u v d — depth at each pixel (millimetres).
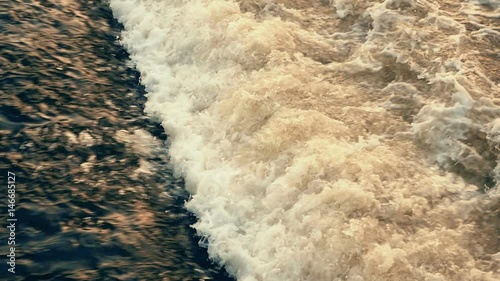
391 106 10055
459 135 9367
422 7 11875
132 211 9094
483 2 12133
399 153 9195
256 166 9320
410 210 8297
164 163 9984
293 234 8305
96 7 13383
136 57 12195
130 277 8180
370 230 8008
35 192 9156
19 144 9891
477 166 8977
